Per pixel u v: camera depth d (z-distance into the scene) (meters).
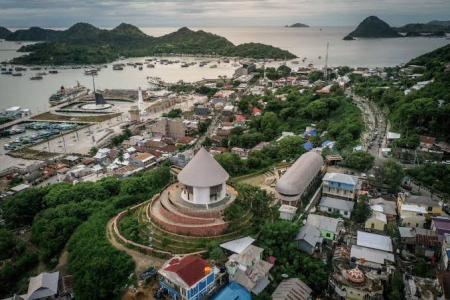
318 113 179.75
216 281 64.31
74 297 69.44
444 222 80.94
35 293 69.44
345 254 74.44
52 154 183.75
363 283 64.50
